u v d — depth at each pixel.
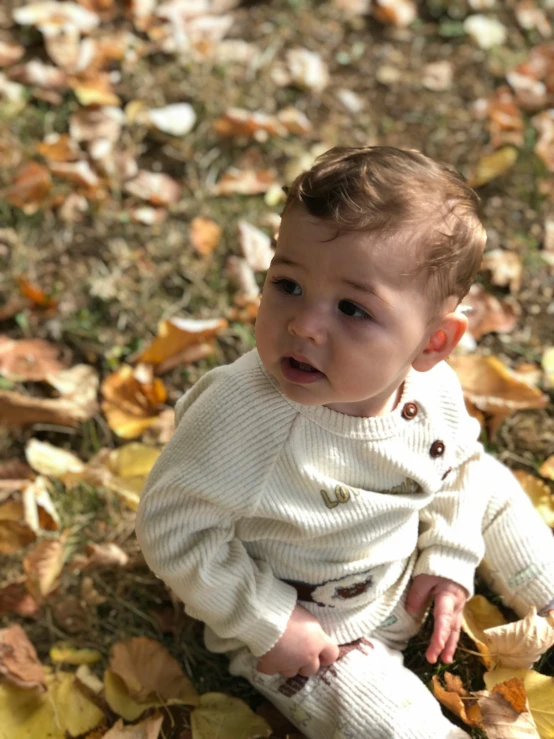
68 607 0.81
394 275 0.58
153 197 1.13
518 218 1.14
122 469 0.88
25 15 1.29
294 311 0.59
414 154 0.62
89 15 1.33
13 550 0.83
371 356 0.59
